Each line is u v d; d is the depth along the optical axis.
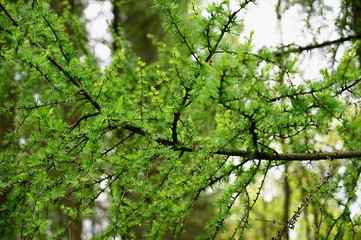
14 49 1.65
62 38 1.93
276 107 1.52
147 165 1.86
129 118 1.77
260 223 5.98
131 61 3.82
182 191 1.94
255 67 1.19
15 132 2.01
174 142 2.05
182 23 1.78
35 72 1.78
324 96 1.55
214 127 3.30
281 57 2.94
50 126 1.71
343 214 2.13
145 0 5.70
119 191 1.93
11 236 1.77
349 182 2.38
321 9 2.95
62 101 1.95
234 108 1.46
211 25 1.65
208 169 1.93
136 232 2.97
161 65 3.64
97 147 1.65
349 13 2.82
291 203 5.03
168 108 1.89
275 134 1.85
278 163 2.18
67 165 1.77
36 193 1.59
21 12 2.05
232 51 1.66
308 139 2.16
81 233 4.95
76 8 5.14
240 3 1.60
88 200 1.82
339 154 2.09
